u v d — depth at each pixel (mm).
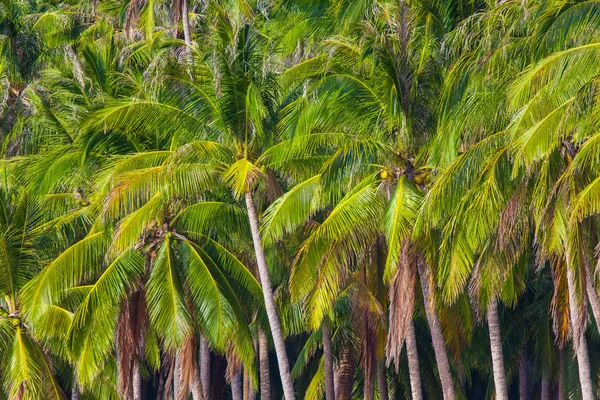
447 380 73000
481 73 63906
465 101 65438
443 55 70062
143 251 80375
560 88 58000
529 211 64938
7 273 84125
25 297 81375
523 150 57219
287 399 76062
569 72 57531
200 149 73188
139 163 76312
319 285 70250
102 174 77312
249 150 75750
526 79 58219
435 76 69875
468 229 63438
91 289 79562
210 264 80250
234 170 72625
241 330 79188
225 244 84188
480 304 70750
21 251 84625
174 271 78562
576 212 57062
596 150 56312
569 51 57500
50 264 81625
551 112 57844
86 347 79375
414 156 70438
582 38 58625
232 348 79938
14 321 83625
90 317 78938
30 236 84812
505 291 77125
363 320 86750
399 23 70625
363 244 70312
